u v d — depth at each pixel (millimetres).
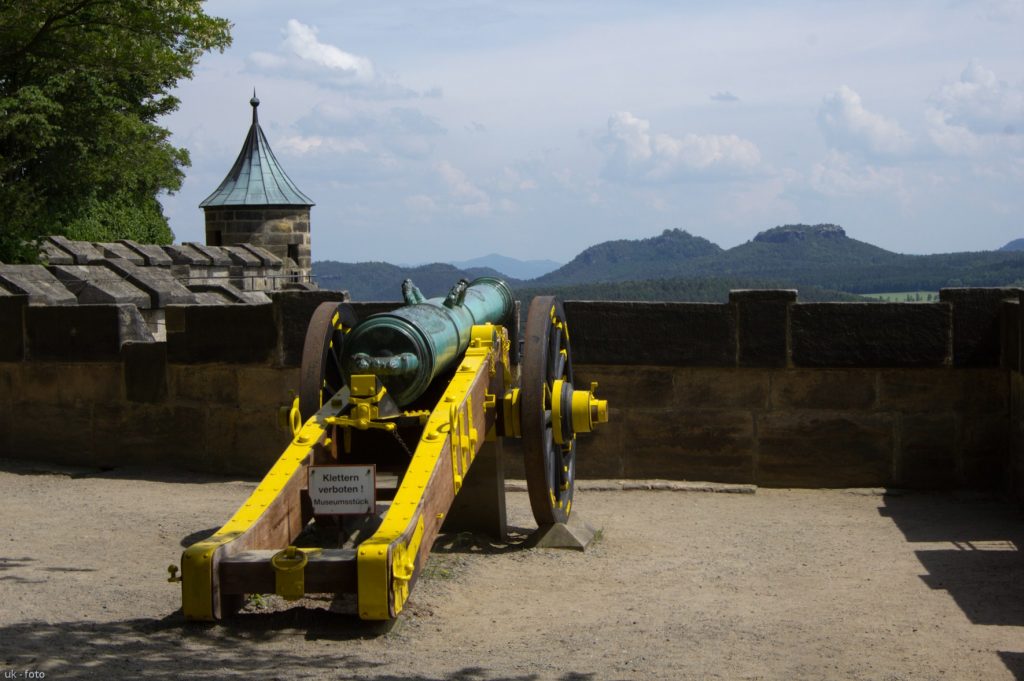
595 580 7039
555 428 7707
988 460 10109
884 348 10133
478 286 8625
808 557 7770
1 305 11719
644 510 9484
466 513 8156
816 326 10203
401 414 6793
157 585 6484
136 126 32969
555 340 8055
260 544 5992
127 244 22797
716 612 6266
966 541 8281
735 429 10383
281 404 10852
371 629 5633
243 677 4766
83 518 8742
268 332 10836
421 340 6652
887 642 5656
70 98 30672
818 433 10289
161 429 11281
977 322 10031
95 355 11414
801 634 5797
